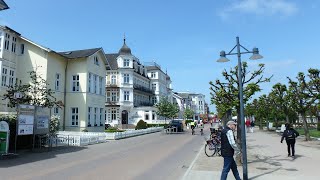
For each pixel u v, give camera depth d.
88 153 17.64
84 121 32.81
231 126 9.03
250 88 13.20
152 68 73.00
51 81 30.91
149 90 68.50
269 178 10.12
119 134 30.25
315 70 22.62
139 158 15.59
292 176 10.48
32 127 17.55
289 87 27.72
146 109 59.72
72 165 13.08
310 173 11.07
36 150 18.22
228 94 13.77
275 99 35.47
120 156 16.38
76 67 33.84
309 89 23.34
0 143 14.90
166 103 58.31
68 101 33.56
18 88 21.84
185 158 15.70
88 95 33.59
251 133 39.62
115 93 58.19
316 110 40.00
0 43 27.86
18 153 16.80
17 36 30.12
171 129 43.06
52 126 21.25
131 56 59.38
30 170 11.68
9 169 11.83
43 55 30.11
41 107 18.52
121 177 10.48
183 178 10.09
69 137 22.45
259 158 15.26
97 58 36.66
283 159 14.90
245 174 9.77
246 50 11.40
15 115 18.44
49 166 12.73
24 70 30.23
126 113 58.97
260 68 13.83
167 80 86.81
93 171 11.62
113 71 58.62
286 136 16.11
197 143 24.95
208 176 10.44
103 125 37.41
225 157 8.80
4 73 28.03
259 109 47.50
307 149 19.69
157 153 17.86
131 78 58.81
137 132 36.41
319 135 32.19
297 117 46.44
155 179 10.24
